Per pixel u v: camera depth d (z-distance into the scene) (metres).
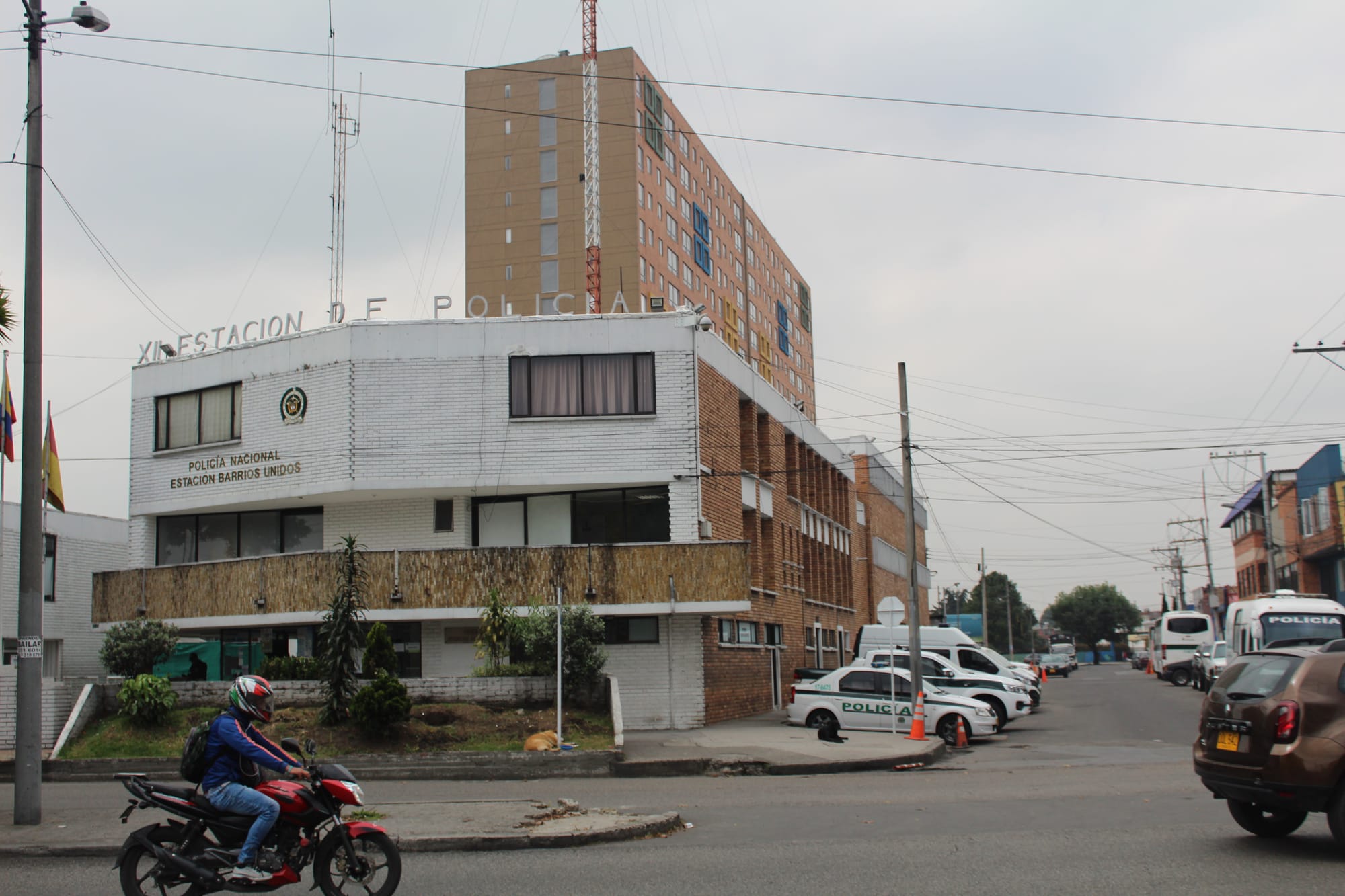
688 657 28.00
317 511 30.61
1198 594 132.88
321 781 9.02
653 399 28.52
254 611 27.81
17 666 13.62
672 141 81.06
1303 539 56.81
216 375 30.62
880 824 13.03
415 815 13.11
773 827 12.93
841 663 47.88
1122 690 52.72
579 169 74.56
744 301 95.50
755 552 34.38
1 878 10.58
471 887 9.75
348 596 22.64
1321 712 10.37
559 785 18.36
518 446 28.19
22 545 13.93
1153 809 13.88
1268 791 10.42
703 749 21.97
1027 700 30.17
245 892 9.25
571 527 28.95
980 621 81.69
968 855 10.72
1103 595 166.50
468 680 23.48
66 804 16.11
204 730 9.03
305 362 29.08
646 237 74.75
